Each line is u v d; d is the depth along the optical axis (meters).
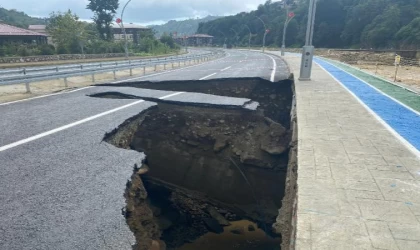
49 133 6.27
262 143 9.27
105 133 6.34
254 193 9.11
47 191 4.03
